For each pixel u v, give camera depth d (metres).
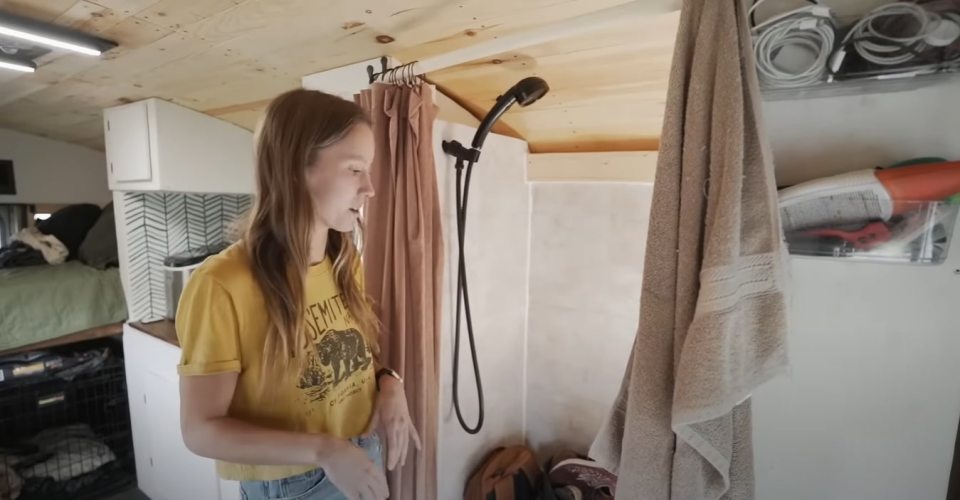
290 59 1.45
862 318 0.73
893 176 0.66
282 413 0.79
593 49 1.13
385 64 1.31
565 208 1.81
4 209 2.77
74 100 2.07
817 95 0.74
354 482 0.73
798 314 0.76
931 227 0.67
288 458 0.72
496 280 1.74
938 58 0.64
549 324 1.90
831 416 0.77
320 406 0.84
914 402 0.72
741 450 0.71
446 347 1.51
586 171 1.68
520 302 1.91
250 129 2.22
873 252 0.70
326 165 0.77
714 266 0.61
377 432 1.03
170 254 2.28
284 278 0.77
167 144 1.95
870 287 0.72
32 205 2.87
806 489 0.79
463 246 1.40
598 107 1.42
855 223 0.70
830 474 0.78
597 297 1.77
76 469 2.16
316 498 0.87
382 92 1.19
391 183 1.21
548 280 1.88
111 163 2.16
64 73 1.69
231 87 1.74
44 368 2.11
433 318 1.30
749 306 0.64
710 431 0.67
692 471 0.69
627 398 0.78
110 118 2.12
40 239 2.33
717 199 0.63
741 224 0.64
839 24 0.70
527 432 2.01
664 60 1.13
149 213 2.21
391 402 0.98
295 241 0.77
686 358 0.63
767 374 0.64
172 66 1.56
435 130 1.36
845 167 0.73
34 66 1.56
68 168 3.00
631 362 0.79
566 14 1.04
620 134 1.56
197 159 2.05
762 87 0.73
